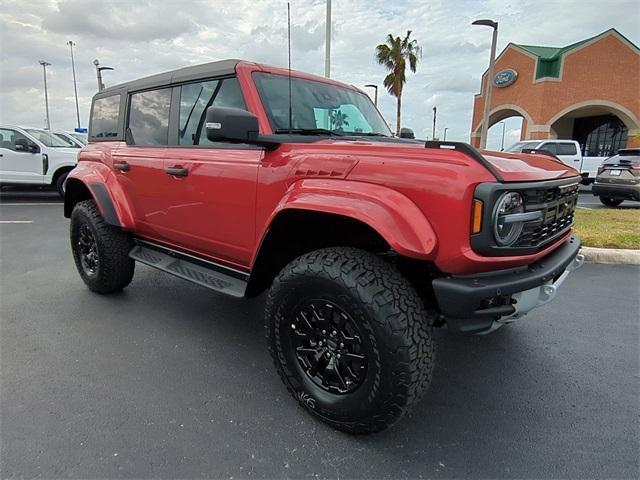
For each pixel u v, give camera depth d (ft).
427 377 6.34
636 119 83.05
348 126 9.98
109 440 6.73
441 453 6.61
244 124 7.02
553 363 9.47
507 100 92.38
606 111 91.86
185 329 10.88
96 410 7.48
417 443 6.83
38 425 7.05
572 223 8.80
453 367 9.28
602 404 7.95
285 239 7.83
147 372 8.80
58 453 6.43
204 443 6.73
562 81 83.76
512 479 6.11
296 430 7.07
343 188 6.52
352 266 6.42
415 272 7.19
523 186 6.19
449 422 7.38
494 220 5.86
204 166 9.06
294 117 8.80
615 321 11.76
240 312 12.05
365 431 6.74
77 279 14.80
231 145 8.75
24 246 19.72
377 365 6.21
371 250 7.59
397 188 6.20
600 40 81.71
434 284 6.07
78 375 8.63
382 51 89.97
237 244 8.76
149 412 7.47
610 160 33.55
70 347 9.81
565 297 13.70
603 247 19.11
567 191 7.87
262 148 8.04
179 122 10.13
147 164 10.65
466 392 8.30
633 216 27.55
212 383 8.43
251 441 6.79
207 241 9.50
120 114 12.23
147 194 10.85
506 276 6.33
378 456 6.52
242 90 8.57
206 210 9.21
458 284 5.96
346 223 7.34
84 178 12.47
